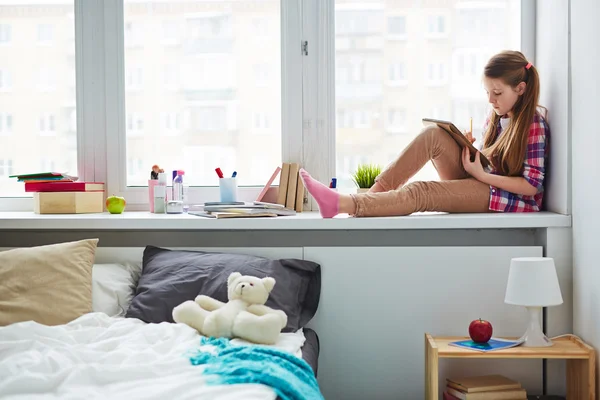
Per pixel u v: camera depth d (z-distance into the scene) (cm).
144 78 273
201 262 221
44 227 240
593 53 203
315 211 269
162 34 272
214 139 273
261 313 196
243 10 270
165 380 148
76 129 276
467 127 266
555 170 238
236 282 202
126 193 274
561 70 230
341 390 233
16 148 279
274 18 270
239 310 195
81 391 142
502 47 265
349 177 269
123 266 233
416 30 266
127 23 272
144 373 152
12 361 155
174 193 261
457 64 266
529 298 201
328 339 233
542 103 252
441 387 230
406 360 231
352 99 268
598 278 202
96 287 217
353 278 232
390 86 267
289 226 232
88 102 273
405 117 267
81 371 149
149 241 259
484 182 239
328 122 267
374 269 231
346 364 233
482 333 206
